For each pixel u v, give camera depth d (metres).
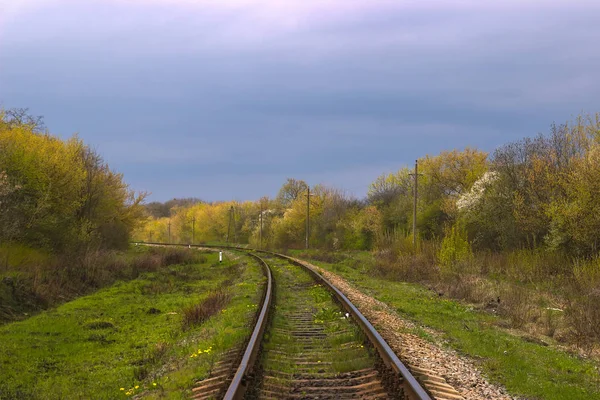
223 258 51.78
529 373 9.42
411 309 17.09
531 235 33.50
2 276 19.70
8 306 17.97
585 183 26.28
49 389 9.81
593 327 14.07
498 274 27.31
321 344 11.04
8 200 24.75
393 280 29.81
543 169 31.23
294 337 11.74
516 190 34.28
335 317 14.12
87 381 10.41
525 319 16.16
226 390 6.77
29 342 13.99
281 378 8.02
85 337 14.85
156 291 25.77
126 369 11.09
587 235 26.28
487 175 38.50
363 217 64.50
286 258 43.88
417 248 35.53
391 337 10.80
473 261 29.36
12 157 27.64
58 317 17.78
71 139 35.50
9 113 32.44
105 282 27.44
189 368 9.30
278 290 21.25
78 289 24.25
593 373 9.96
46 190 28.38
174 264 42.56
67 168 30.20
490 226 37.34
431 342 11.61
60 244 29.94
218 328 13.20
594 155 26.61
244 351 9.16
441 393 6.80
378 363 8.47
